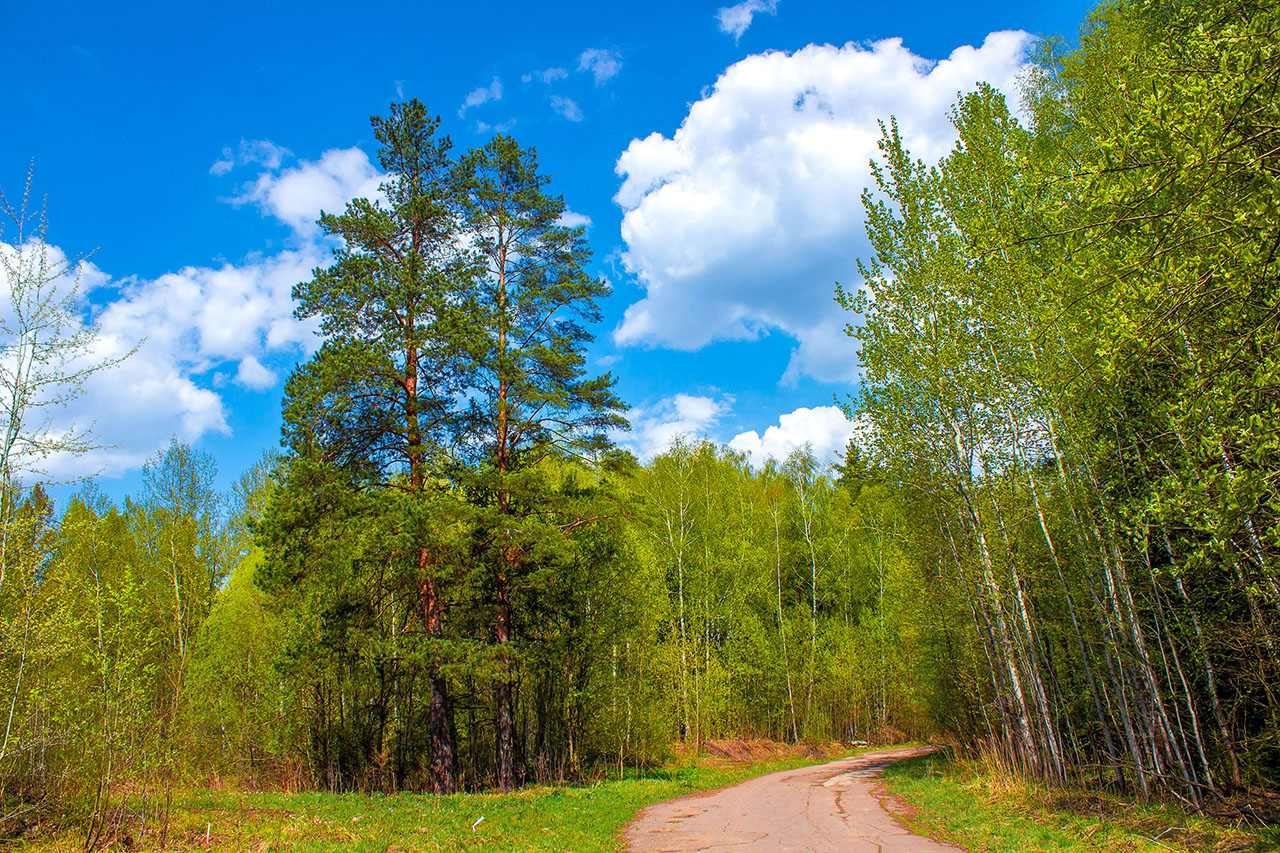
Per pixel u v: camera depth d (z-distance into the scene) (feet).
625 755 84.48
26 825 32.09
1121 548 38.19
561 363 63.05
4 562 29.89
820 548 139.23
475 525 57.82
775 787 68.54
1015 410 45.19
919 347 50.96
